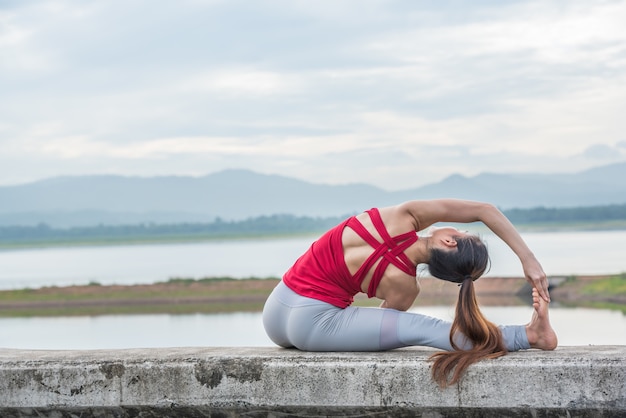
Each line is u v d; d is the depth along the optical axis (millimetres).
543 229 160250
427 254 3496
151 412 3459
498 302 19562
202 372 3414
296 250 84750
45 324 18344
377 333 3447
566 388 3146
